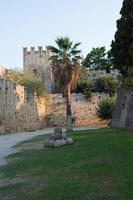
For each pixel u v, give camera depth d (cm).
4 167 1898
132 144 2259
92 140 2756
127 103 3972
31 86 6981
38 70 9431
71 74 5069
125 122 3966
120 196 1097
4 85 5444
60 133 2748
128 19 3309
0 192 1304
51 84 9250
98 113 6838
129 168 1463
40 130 6481
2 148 3031
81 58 5181
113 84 8238
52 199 1129
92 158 1814
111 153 1909
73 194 1160
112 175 1373
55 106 7900
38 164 1866
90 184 1272
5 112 5450
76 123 7881
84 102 7950
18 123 6053
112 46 3450
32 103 6919
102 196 1115
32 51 9488
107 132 3584
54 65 5128
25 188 1334
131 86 3089
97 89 8400
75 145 2605
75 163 1734
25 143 3378
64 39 5103
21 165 1906
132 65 3275
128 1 3328
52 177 1471
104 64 10594
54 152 2311
